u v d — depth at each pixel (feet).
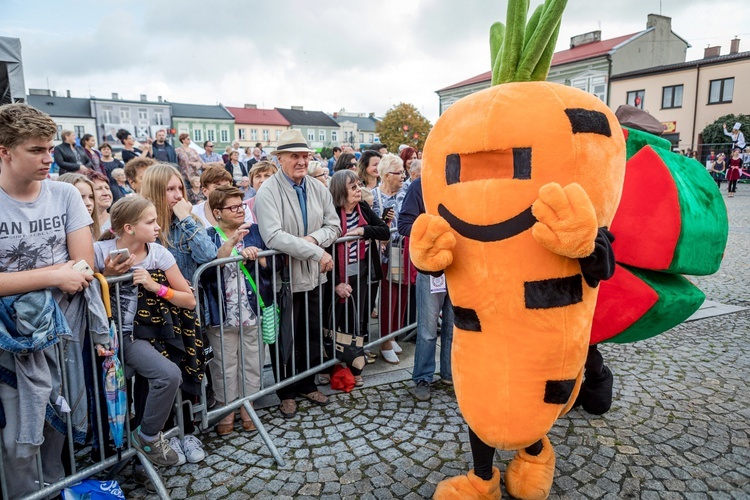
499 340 6.25
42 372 6.97
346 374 12.58
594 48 118.01
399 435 10.32
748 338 15.29
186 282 9.04
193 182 25.45
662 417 10.77
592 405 10.75
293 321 11.57
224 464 9.46
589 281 6.12
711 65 91.66
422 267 6.62
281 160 11.37
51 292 7.29
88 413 8.57
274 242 10.77
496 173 6.23
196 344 9.11
